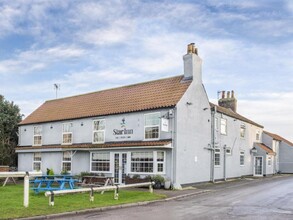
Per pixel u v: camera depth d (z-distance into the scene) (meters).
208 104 29.02
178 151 24.38
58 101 36.84
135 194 19.08
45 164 32.88
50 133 33.44
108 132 28.33
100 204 14.91
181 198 18.53
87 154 29.08
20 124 36.47
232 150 33.44
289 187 24.00
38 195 17.52
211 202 16.53
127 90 30.52
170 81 28.05
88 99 33.22
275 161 44.25
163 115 24.91
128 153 25.92
